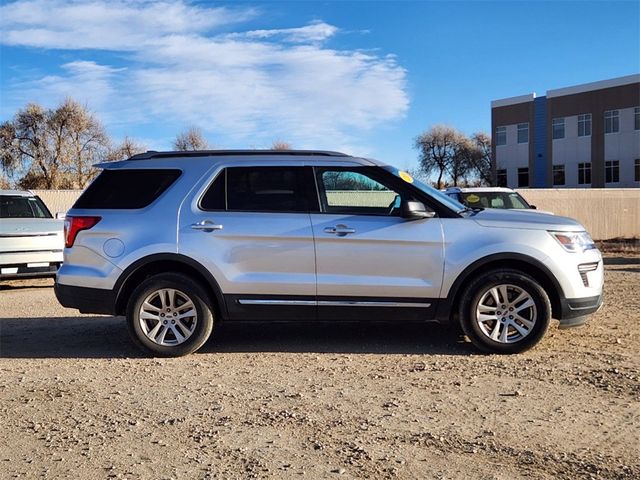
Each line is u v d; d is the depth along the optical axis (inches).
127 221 256.1
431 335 286.2
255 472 150.7
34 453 163.9
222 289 251.6
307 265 249.9
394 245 247.6
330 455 159.3
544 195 1112.8
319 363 243.3
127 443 169.5
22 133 1761.8
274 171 258.7
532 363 235.3
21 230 450.6
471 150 2475.4
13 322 337.4
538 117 2191.2
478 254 245.4
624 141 1959.9
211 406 196.7
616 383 209.8
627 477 144.0
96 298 256.1
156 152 271.7
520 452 158.6
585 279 248.8
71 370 240.2
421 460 155.2
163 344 254.4
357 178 256.1
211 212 255.3
